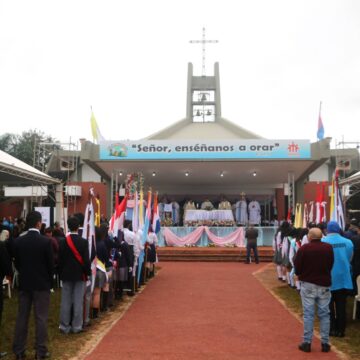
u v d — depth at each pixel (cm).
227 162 2453
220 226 2622
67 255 812
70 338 779
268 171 2791
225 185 3481
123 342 753
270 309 1035
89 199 904
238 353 686
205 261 2252
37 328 666
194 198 3475
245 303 1109
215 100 3581
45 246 675
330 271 718
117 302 1127
